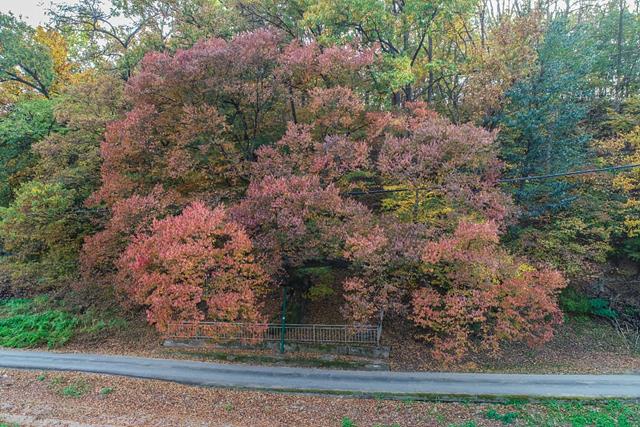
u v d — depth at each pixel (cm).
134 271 1166
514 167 1856
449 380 1452
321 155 1366
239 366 1576
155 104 1533
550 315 1895
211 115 1402
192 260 1120
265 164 1358
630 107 2069
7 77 2314
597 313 1941
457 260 1257
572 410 1249
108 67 2052
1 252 2192
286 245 1340
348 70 1497
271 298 1948
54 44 2686
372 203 1878
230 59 1401
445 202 1470
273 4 2141
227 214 1311
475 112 1914
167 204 1438
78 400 1311
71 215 1759
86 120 1702
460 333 1330
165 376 1473
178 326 1447
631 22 2572
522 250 1780
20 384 1400
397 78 1662
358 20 1798
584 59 1869
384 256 1270
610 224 1884
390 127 1633
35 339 1758
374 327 1670
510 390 1361
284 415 1248
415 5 1756
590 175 1853
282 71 1435
